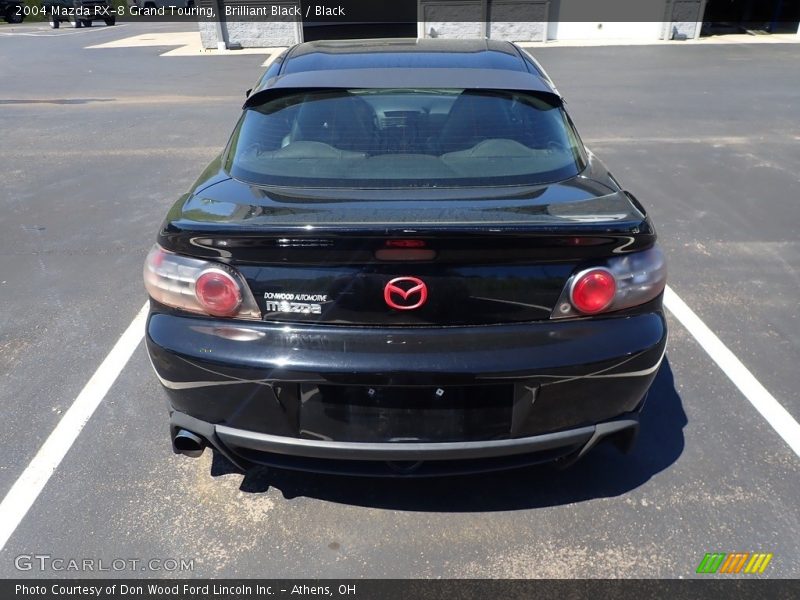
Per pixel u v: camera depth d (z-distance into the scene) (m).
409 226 1.87
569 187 2.32
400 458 2.07
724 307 3.91
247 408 2.08
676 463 2.67
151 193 6.03
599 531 2.35
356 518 2.41
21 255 4.70
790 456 2.71
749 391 3.13
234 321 2.06
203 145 7.64
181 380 2.12
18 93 11.32
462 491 2.53
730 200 5.72
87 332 3.67
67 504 2.47
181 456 2.72
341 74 2.83
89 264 4.55
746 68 12.85
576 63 13.77
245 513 2.43
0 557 2.25
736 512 2.42
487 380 1.97
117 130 8.44
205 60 15.34
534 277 1.99
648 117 8.82
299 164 2.43
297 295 1.99
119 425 2.91
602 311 2.06
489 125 2.57
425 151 2.46
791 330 3.67
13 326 3.73
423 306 1.97
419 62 2.96
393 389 2.01
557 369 1.99
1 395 3.11
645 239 2.07
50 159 7.16
